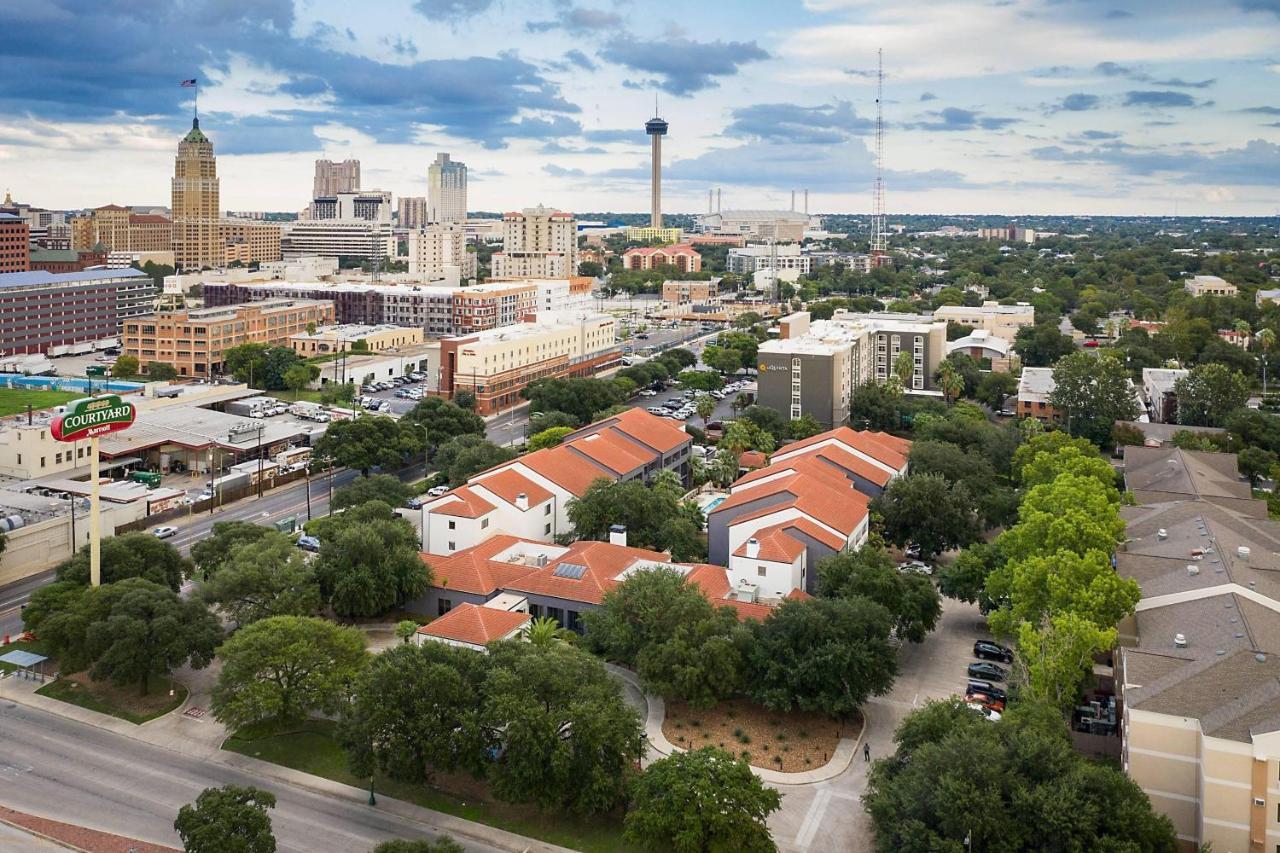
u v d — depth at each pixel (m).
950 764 93.38
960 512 178.25
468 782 111.12
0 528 169.00
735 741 119.81
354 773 105.88
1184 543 145.12
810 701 120.44
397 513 186.88
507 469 181.75
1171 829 89.88
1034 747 93.69
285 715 116.50
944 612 161.00
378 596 145.38
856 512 169.38
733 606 136.00
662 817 92.12
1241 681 99.06
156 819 102.38
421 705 105.12
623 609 132.12
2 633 145.88
